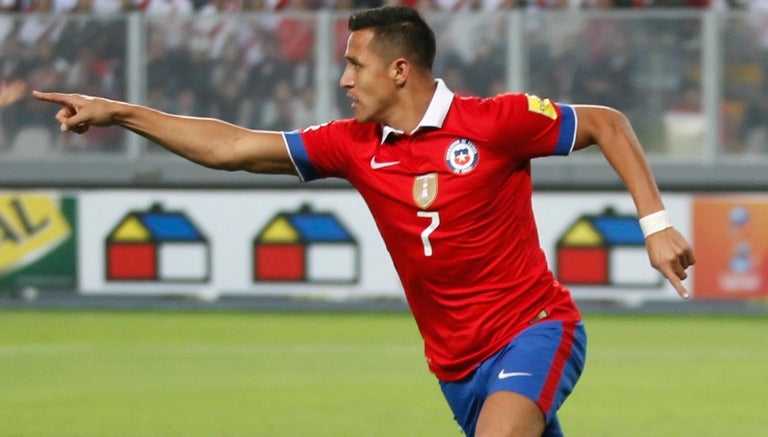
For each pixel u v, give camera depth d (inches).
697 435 757.9
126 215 1348.4
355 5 1493.6
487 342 435.2
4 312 1368.1
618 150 425.4
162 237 1344.7
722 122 1348.4
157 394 898.1
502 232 429.4
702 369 1015.0
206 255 1341.0
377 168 434.0
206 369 1011.9
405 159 429.7
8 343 1155.9
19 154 1387.8
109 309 1382.9
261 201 1332.4
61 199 1353.3
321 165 448.5
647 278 1304.1
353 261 1325.0
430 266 433.4
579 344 437.7
